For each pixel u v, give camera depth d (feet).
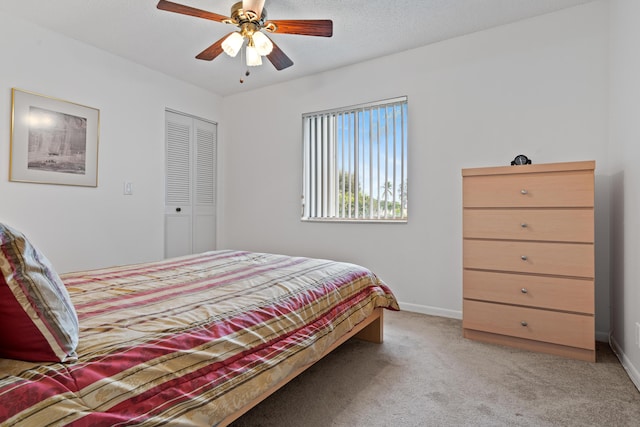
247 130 13.44
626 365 6.22
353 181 11.10
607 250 7.67
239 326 3.87
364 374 6.02
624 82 6.62
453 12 8.17
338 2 7.71
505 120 8.77
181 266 6.41
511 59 8.68
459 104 9.35
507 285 7.32
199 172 13.11
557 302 6.82
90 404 2.42
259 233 13.16
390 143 10.43
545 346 6.98
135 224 10.78
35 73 8.50
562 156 8.13
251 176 13.37
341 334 5.49
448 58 9.48
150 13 8.09
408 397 5.25
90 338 3.01
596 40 7.77
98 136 9.81
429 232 9.79
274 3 7.71
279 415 4.75
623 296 6.58
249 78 12.13
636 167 5.98
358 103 10.93
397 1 7.71
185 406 2.90
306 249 12.05
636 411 4.90
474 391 5.44
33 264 2.63
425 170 9.84
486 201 7.54
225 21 6.53
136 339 3.10
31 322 2.54
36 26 8.52
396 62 10.27
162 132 11.62
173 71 11.48
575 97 7.99
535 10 8.13
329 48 9.91
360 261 10.92
